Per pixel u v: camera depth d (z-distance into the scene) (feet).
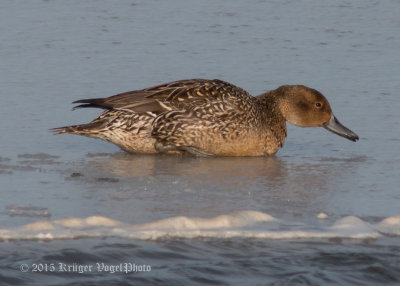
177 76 61.26
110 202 33.96
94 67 63.52
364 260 27.32
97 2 88.22
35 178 37.83
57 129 44.60
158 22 80.38
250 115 45.24
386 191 37.19
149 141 44.88
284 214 32.96
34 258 26.48
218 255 27.61
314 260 27.32
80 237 28.78
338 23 81.35
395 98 56.03
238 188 37.29
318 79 61.00
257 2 90.48
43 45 69.97
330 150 46.85
